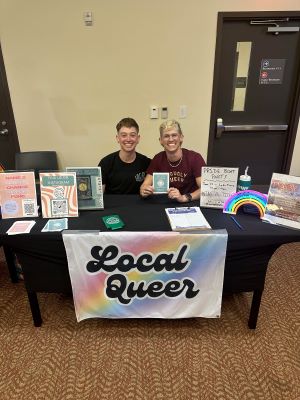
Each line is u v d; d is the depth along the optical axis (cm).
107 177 197
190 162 182
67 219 144
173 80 279
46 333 155
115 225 135
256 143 314
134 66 272
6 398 122
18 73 272
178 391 124
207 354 142
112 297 143
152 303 145
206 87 282
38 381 129
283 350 143
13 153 305
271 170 327
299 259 223
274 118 304
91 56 267
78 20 254
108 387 126
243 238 128
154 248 129
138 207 159
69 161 307
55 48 264
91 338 151
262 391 124
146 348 145
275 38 274
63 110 286
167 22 257
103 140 298
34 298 151
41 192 144
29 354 142
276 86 292
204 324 160
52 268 141
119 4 250
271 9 257
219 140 311
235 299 179
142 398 121
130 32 260
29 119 289
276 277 201
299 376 130
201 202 155
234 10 256
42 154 279
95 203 155
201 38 264
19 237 129
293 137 304
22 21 254
